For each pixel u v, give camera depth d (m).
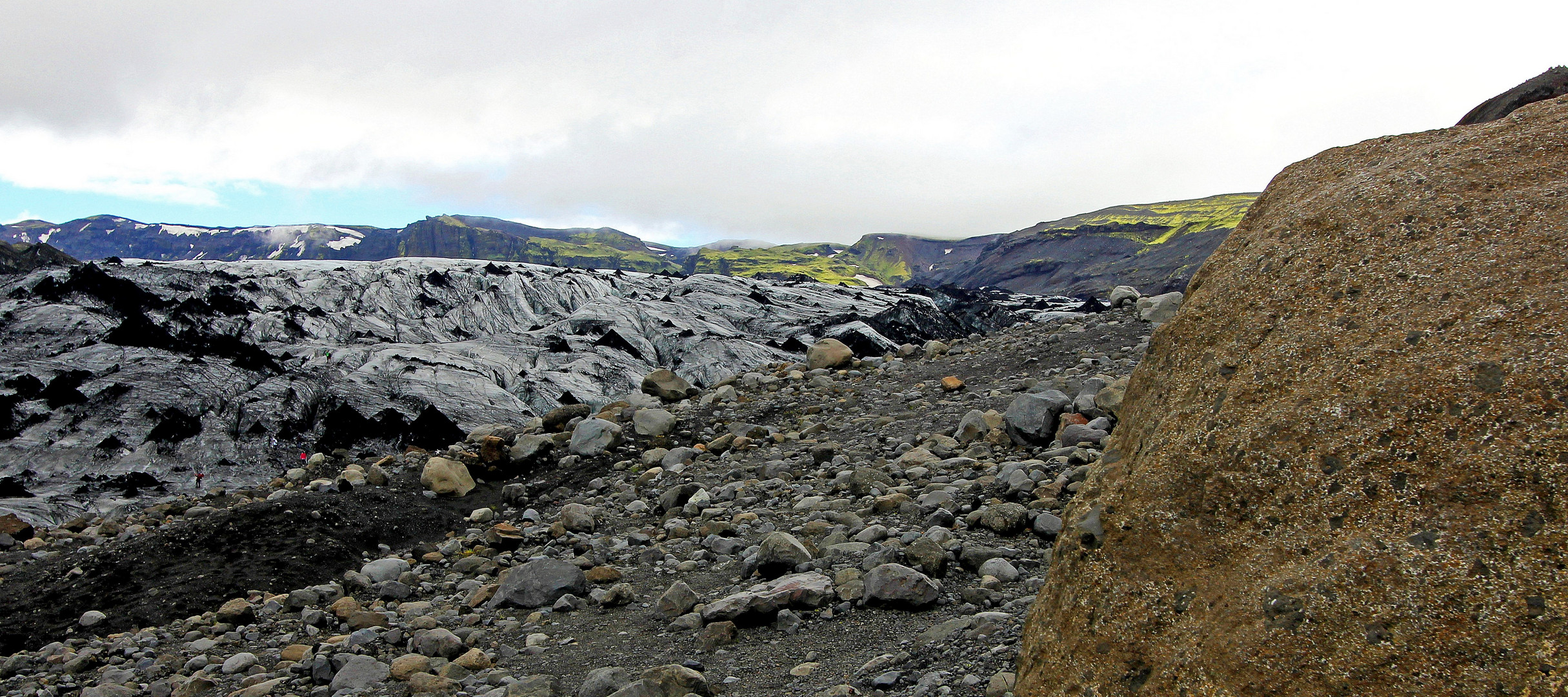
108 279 53.94
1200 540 2.85
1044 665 3.09
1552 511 2.23
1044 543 6.39
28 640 7.39
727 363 54.97
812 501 8.63
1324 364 2.89
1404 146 3.60
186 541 9.06
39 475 30.06
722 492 9.62
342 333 58.50
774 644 5.35
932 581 5.68
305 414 37.28
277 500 10.29
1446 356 2.62
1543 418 2.35
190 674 6.47
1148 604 2.86
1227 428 2.97
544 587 6.99
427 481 11.23
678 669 4.66
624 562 7.94
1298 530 2.63
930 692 4.14
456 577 8.39
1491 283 2.73
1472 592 2.23
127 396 36.59
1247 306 3.31
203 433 34.88
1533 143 3.14
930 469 8.91
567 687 5.17
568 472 11.68
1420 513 2.42
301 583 8.47
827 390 14.24
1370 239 3.14
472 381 45.00
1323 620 2.41
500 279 74.00
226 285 61.12
